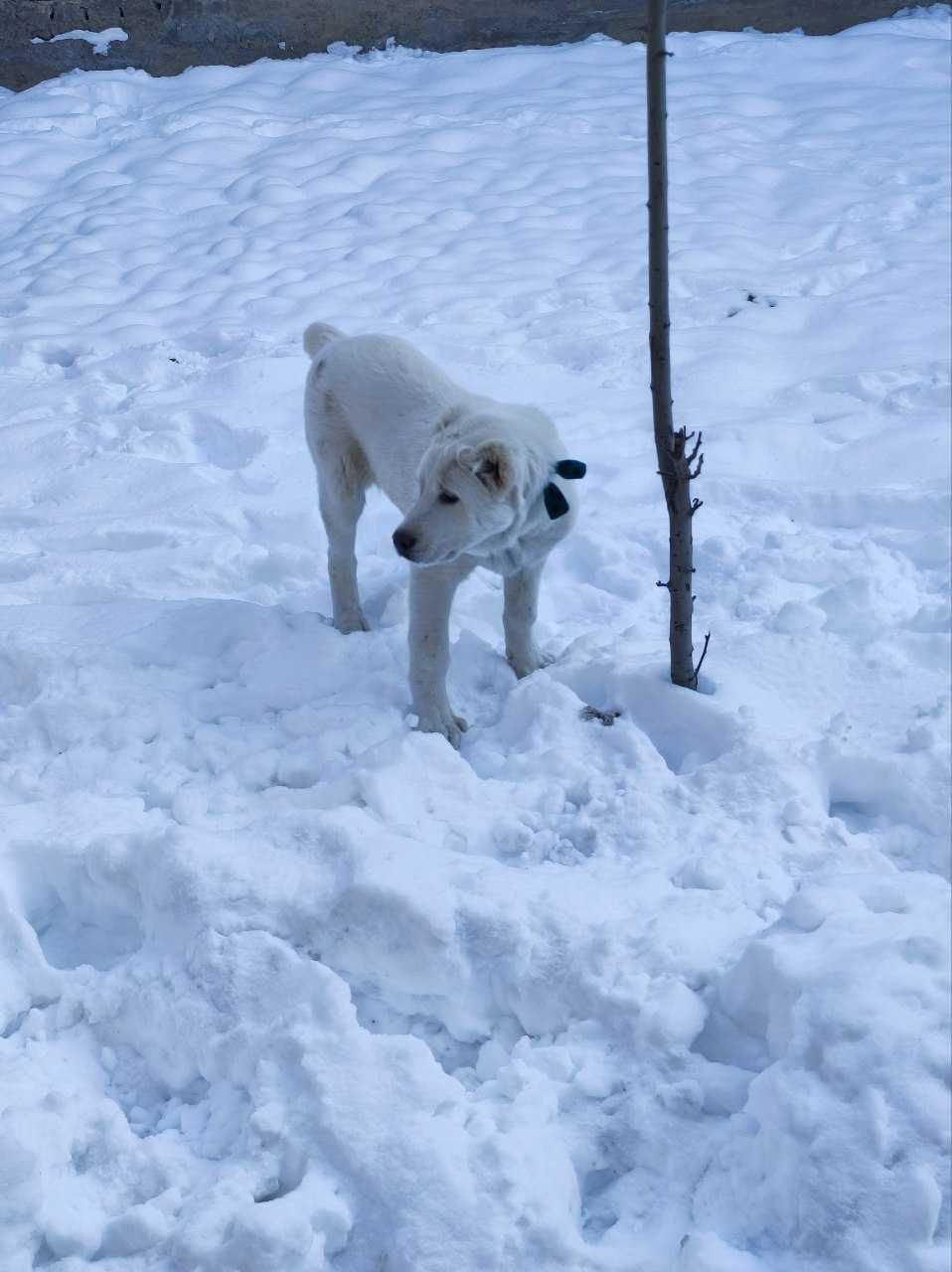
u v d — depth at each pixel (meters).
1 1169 3.55
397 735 4.24
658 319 4.08
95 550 5.03
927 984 3.58
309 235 7.07
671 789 4.13
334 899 3.86
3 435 5.50
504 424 4.14
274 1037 3.69
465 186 7.70
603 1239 3.53
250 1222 3.48
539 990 3.77
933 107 8.66
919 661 4.47
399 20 9.67
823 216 7.20
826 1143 3.49
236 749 4.30
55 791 4.22
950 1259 3.42
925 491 5.11
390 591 4.80
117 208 7.48
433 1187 3.52
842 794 4.17
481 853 4.06
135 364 5.90
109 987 3.82
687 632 4.27
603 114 8.66
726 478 5.21
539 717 4.31
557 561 4.95
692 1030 3.69
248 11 9.42
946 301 6.14
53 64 9.40
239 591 4.87
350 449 4.57
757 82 9.21
